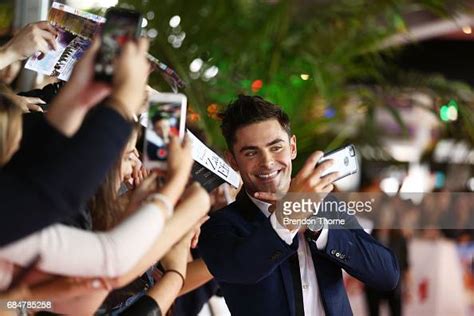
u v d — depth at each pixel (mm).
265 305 3012
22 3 4715
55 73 3229
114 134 2002
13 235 1940
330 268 3094
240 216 3139
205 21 6492
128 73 2043
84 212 2598
